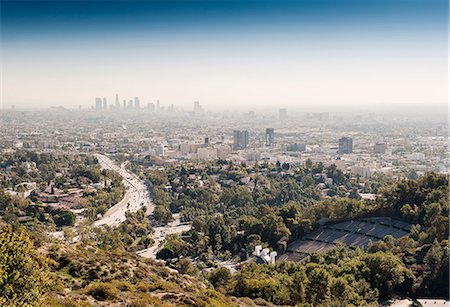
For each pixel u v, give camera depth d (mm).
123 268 47250
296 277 51344
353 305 46219
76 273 42844
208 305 39125
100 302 34594
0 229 26844
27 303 24734
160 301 37625
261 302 47812
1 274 23453
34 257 31188
